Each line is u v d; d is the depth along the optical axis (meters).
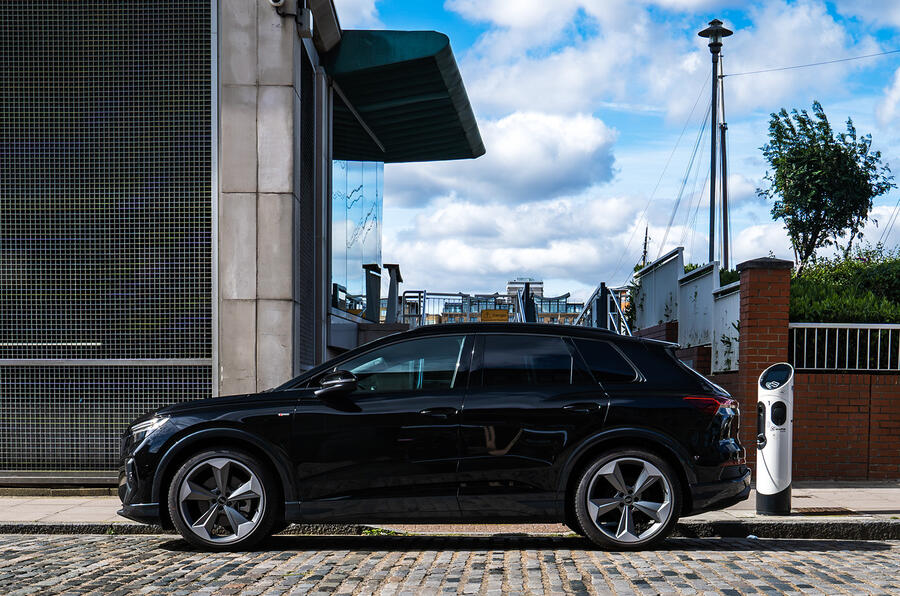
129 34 11.36
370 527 8.68
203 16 11.34
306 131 13.39
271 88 11.24
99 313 11.26
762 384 9.10
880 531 8.52
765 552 7.25
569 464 7.20
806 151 19.58
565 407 7.24
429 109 16.83
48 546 7.67
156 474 7.33
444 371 7.43
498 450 7.21
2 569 6.52
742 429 11.46
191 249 11.24
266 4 11.27
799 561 6.79
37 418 11.21
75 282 11.28
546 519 7.25
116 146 11.34
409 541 8.00
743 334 11.60
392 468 7.22
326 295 14.16
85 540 8.07
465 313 23.86
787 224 19.98
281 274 11.18
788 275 11.44
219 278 11.19
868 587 5.81
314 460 7.26
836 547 7.74
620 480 7.20
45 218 11.32
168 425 7.37
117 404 11.20
